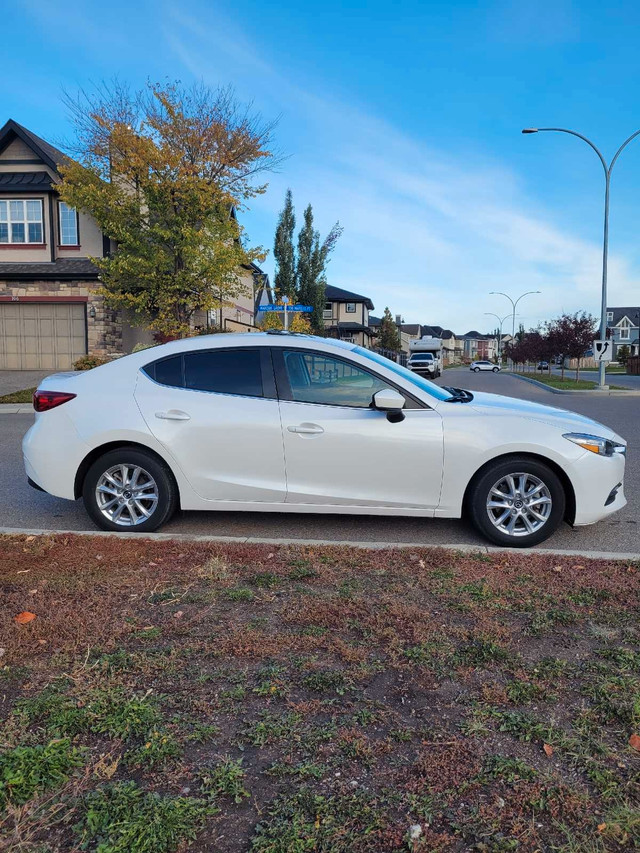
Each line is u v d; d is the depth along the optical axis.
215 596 3.56
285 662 2.87
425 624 3.20
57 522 5.59
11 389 17.47
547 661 2.85
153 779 2.11
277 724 2.41
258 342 5.10
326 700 2.57
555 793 2.04
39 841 1.86
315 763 2.20
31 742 2.28
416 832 1.89
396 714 2.48
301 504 4.96
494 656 2.89
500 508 4.81
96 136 18.44
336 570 3.98
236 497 5.00
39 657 2.88
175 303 19.50
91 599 3.51
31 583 3.76
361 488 4.88
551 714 2.47
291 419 4.87
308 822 1.93
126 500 5.09
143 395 5.07
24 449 5.29
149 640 3.05
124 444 5.10
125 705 2.51
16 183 21.86
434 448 4.76
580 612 3.34
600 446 4.74
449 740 2.31
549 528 4.74
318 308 32.66
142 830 1.88
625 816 1.94
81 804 1.99
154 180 18.14
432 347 50.41
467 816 1.95
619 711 2.47
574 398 20.09
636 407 16.44
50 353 22.11
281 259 32.16
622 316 102.81
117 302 20.19
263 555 4.24
